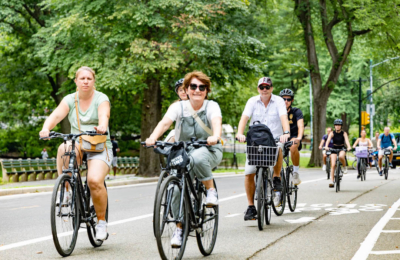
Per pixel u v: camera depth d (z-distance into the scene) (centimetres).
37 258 1182
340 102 10956
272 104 1703
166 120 1167
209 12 4588
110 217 1928
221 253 1227
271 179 1703
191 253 1238
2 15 5769
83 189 1267
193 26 4559
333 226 1620
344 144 2881
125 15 4478
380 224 1652
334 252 1226
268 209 1691
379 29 6069
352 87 11150
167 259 1035
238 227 1623
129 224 1738
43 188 3444
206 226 1207
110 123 7869
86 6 4572
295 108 1969
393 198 2475
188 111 1191
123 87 4603
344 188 3088
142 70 4481
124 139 8631
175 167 1088
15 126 8088
